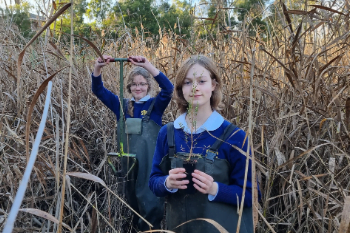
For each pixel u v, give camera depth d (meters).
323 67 2.15
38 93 1.06
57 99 2.82
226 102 2.54
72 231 1.21
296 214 2.11
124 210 2.47
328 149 2.13
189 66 1.52
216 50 2.98
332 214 1.89
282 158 1.97
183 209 1.49
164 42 3.81
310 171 2.25
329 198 1.79
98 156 2.83
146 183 2.33
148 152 2.35
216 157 1.46
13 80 2.81
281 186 2.20
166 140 1.63
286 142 2.22
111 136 3.07
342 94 2.43
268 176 2.00
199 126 1.53
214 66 1.56
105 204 2.44
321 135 2.21
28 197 2.00
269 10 2.88
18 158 2.09
